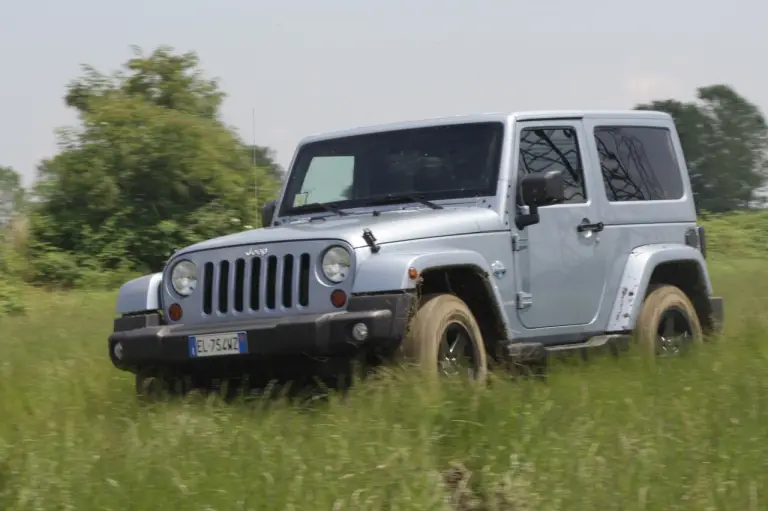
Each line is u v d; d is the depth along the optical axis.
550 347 14.47
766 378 12.27
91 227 37.59
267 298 12.67
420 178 14.43
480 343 12.99
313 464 9.11
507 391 11.23
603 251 15.30
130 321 13.50
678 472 9.03
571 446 9.54
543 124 14.85
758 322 16.25
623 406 11.16
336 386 12.66
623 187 15.90
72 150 38.00
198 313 13.08
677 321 16.09
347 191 14.92
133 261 37.81
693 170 54.56
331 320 12.02
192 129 38.62
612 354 14.66
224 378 12.94
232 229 39.16
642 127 16.59
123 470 8.98
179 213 38.47
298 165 15.54
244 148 40.59
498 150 14.17
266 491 8.50
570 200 14.98
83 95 41.47
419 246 12.82
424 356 12.16
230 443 9.79
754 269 35.09
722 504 8.49
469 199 14.03
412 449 9.48
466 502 8.93
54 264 35.66
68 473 8.96
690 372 12.75
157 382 13.34
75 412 11.82
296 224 14.20
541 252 14.35
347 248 12.35
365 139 15.05
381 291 12.16
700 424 10.37
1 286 29.39
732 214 52.00
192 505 8.40
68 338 18.55
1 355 16.33
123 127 38.06
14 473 8.98
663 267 16.31
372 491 8.53
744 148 54.38
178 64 41.81
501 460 9.30
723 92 54.41
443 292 13.39
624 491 8.62
